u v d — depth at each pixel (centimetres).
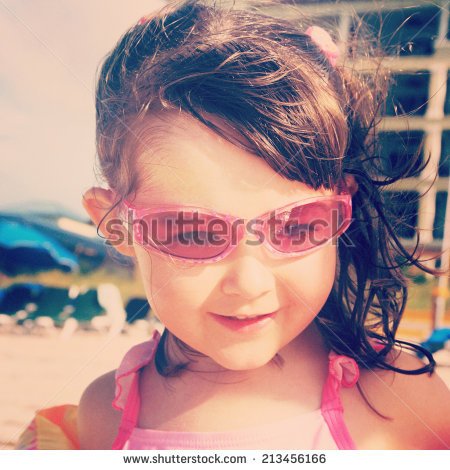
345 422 106
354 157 118
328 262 101
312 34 116
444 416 112
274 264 92
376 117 137
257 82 97
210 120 93
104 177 121
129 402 112
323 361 114
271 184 92
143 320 353
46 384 239
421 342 206
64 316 362
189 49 104
